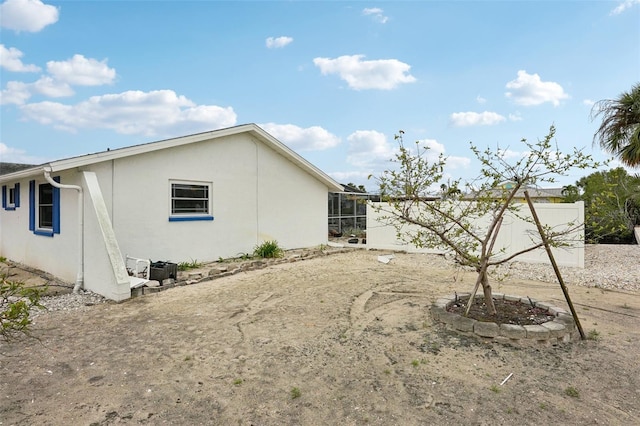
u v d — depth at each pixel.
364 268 9.02
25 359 3.85
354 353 3.95
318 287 6.99
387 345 4.15
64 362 3.78
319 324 4.91
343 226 16.45
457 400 3.00
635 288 6.91
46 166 6.28
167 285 6.93
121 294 6.05
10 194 10.09
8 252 10.20
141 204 8.03
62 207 7.48
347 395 3.09
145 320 5.11
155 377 3.45
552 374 3.43
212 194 9.63
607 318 5.10
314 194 13.16
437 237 5.69
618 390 3.14
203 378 3.42
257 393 3.14
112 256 6.18
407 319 5.03
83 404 2.98
